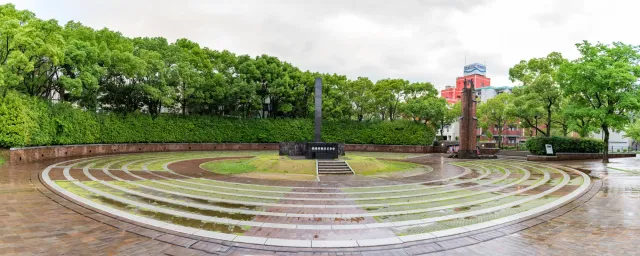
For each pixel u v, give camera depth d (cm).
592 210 1181
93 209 1077
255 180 1867
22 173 1767
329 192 1541
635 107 2586
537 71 3612
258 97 4303
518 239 870
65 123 2772
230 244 808
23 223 914
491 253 771
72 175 1788
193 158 3106
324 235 894
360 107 4903
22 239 796
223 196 1390
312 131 4853
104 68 2855
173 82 3722
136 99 3725
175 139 4050
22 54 2058
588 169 2447
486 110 4922
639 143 6191
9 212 1015
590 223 1020
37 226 894
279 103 4616
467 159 3500
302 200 1349
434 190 1623
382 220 1054
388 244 827
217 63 4266
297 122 4812
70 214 1015
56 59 2244
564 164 2852
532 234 912
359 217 1088
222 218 1040
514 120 4747
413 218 1080
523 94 3488
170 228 914
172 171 2150
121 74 3197
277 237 870
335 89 4731
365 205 1271
